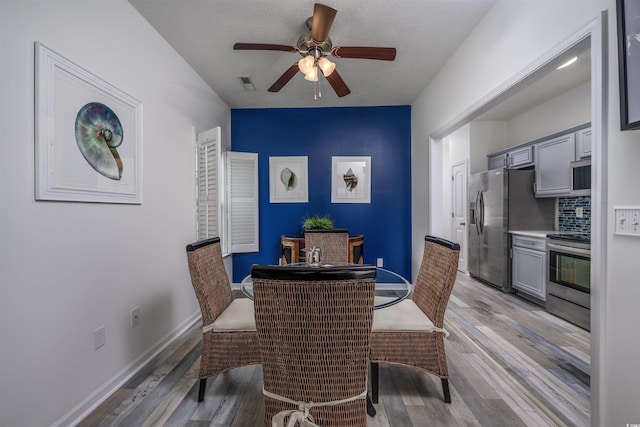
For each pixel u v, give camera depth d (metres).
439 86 3.02
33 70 1.33
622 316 1.18
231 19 2.18
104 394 1.74
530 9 1.67
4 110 1.22
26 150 1.30
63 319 1.49
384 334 1.68
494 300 3.52
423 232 3.60
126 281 1.96
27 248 1.31
